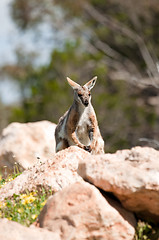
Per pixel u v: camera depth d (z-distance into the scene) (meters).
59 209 14.95
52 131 40.56
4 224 14.12
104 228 14.62
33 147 37.91
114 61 84.38
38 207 16.58
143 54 79.69
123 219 15.01
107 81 77.44
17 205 17.03
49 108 69.81
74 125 27.34
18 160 36.19
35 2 82.94
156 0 80.81
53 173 18.41
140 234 15.17
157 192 14.64
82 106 27.05
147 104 77.19
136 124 72.50
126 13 84.81
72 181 18.17
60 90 71.25
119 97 73.38
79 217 14.64
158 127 73.25
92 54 80.19
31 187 18.14
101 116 70.75
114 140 71.00
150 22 83.56
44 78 76.38
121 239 14.72
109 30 86.00
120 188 14.86
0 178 23.83
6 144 38.00
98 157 16.09
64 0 82.56
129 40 84.88
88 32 88.75
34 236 13.70
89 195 15.09
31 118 71.25
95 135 27.53
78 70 76.38
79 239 14.35
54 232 14.35
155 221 16.00
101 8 86.44
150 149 16.62
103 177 15.20
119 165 15.48
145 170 15.03
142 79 77.31
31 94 74.94
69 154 19.30
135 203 15.25
